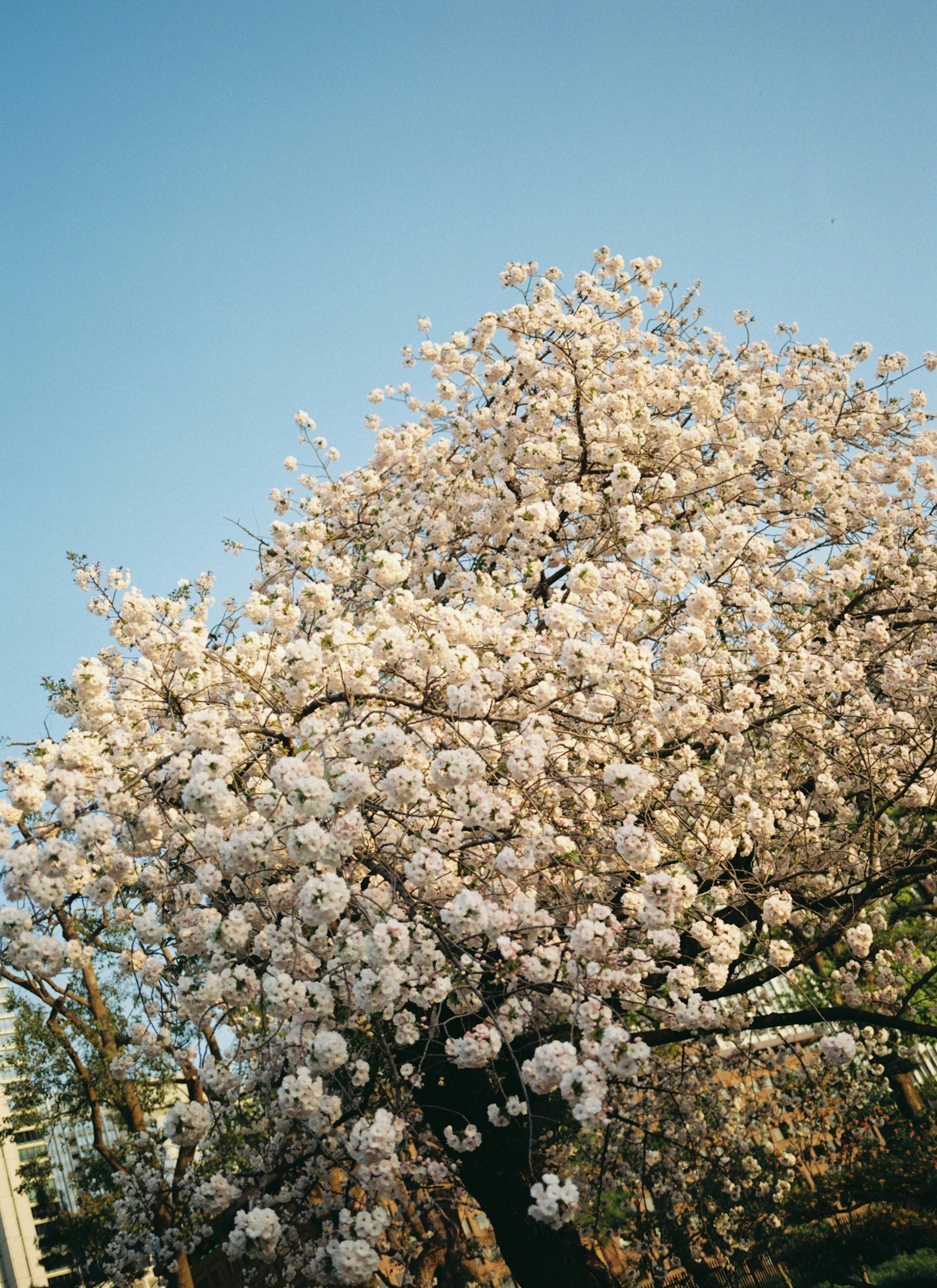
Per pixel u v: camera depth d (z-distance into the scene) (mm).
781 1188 11039
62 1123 11977
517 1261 6551
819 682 7324
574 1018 4676
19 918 4477
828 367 11766
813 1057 8758
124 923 6344
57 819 5012
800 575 8797
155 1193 8234
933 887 7996
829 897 6945
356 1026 6090
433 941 4789
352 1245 4250
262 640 6562
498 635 6172
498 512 8531
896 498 10180
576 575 5879
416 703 5723
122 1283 8984
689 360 10844
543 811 6055
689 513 9023
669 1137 8852
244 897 5473
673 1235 10188
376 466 9914
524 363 8695
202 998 4969
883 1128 13016
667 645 6262
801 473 8992
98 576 7434
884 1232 10680
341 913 4727
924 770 7359
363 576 8609
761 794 7555
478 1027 4613
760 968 8047
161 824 5477
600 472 8758
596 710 5789
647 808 6059
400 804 4988
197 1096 8086
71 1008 9703
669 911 4898
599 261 10500
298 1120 5508
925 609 8922
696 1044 7703
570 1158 9141
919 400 10977
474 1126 5539
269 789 6043
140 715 6449
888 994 8086
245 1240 4230
